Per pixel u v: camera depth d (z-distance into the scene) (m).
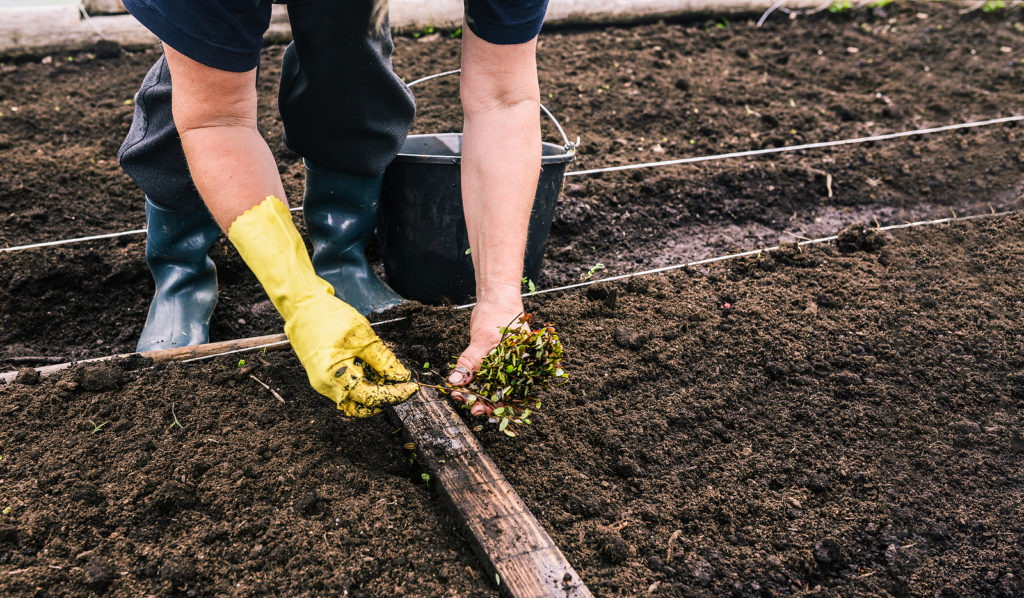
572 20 3.56
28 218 2.24
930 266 2.17
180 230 1.91
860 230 2.23
